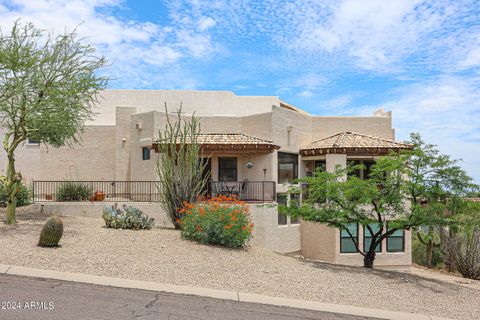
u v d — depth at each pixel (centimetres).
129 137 2503
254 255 1347
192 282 938
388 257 2180
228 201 1639
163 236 1430
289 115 2341
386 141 2295
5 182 1480
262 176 2206
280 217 2164
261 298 861
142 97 2820
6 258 958
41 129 1581
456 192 1395
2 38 1417
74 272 907
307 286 1031
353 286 1102
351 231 2161
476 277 2069
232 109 2955
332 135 2536
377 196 1462
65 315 648
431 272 2228
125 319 655
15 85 1388
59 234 1127
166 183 1681
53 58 1482
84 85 1530
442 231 2277
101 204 1917
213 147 2095
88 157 2542
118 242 1267
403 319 834
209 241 1394
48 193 2425
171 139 1712
